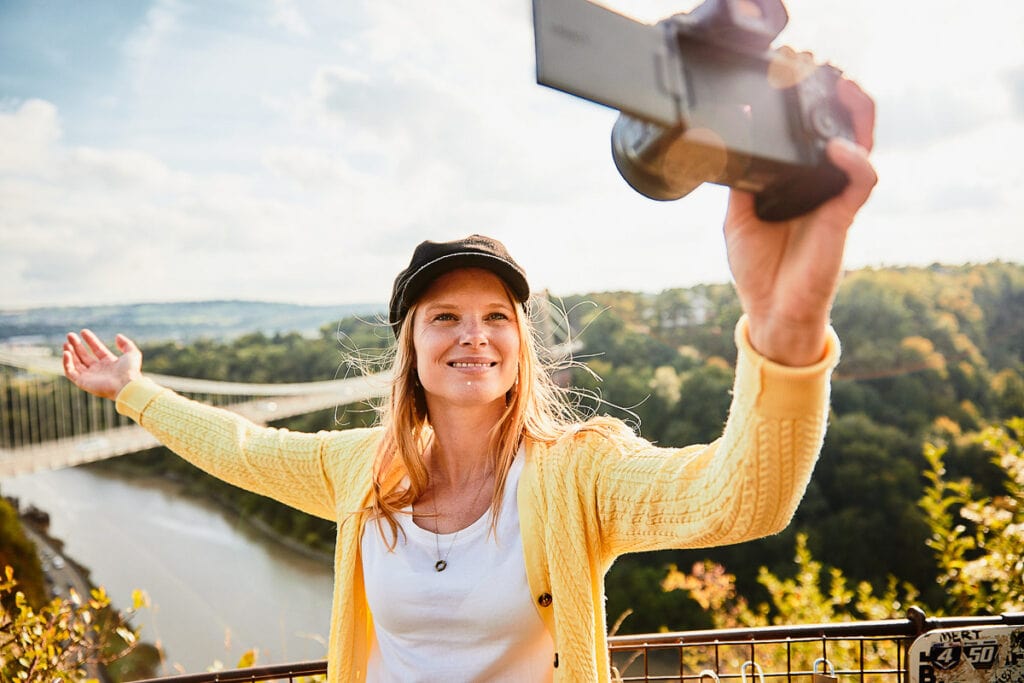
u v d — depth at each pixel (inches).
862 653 60.5
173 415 60.9
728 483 30.1
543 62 17.5
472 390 44.8
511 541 43.9
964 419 968.3
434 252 45.2
